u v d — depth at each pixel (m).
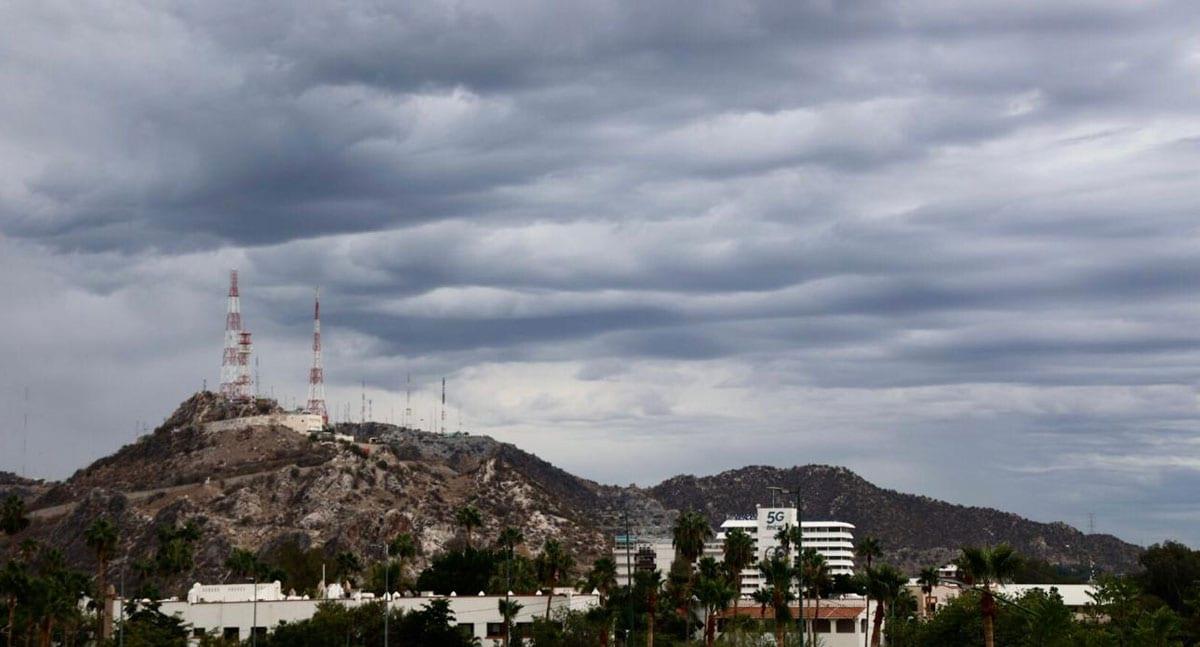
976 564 117.62
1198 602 174.88
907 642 192.38
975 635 163.88
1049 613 141.38
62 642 198.12
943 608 176.50
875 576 183.00
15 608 176.50
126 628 182.12
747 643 194.62
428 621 196.88
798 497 126.44
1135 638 145.25
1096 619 183.25
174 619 192.38
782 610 189.00
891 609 195.88
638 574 196.00
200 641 188.50
